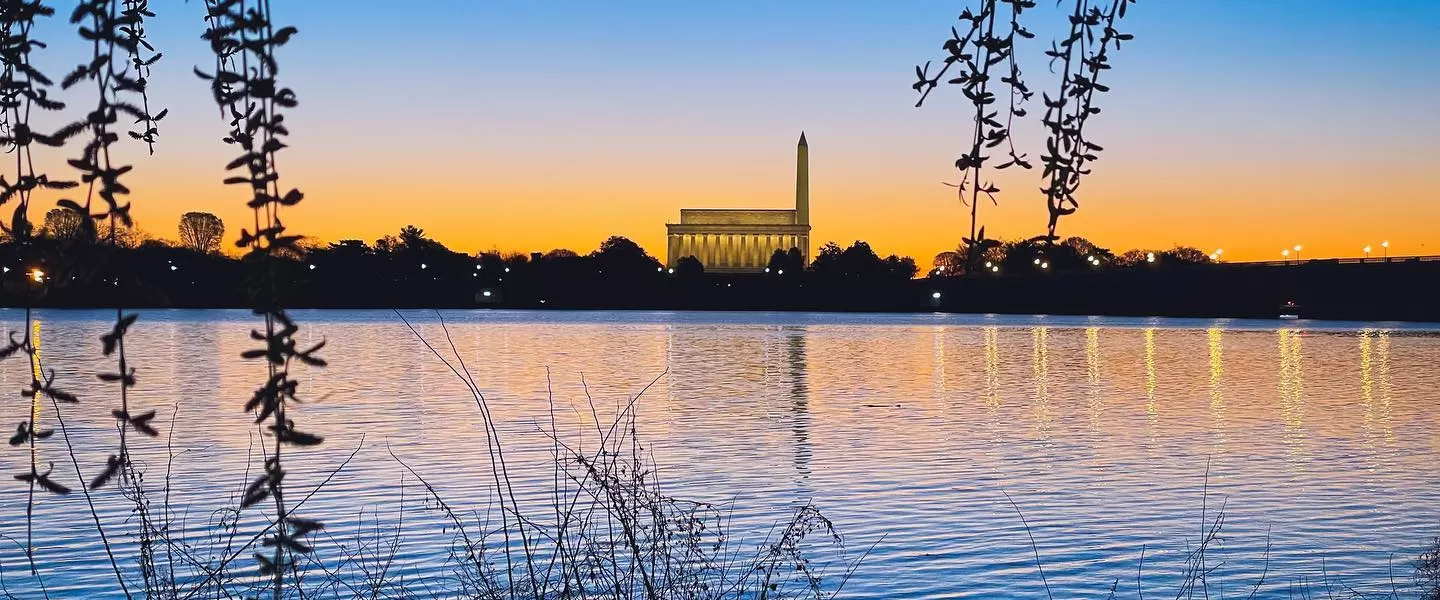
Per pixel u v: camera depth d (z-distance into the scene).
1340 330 118.19
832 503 20.81
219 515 18.50
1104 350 76.88
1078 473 24.30
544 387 44.94
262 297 3.27
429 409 36.03
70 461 23.81
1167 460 26.19
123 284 3.28
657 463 25.31
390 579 14.75
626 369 56.41
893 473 24.20
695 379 50.22
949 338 95.19
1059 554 17.23
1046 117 3.64
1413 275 144.12
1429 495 21.73
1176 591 15.39
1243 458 26.55
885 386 46.91
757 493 21.72
